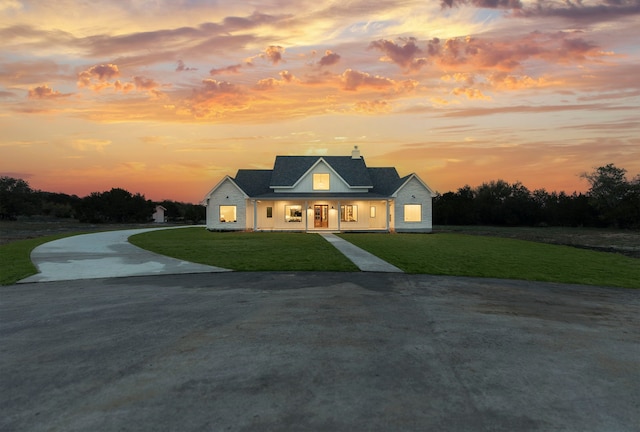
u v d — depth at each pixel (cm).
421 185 3094
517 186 5638
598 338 595
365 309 756
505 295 920
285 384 416
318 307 770
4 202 5075
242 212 3092
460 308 777
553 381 431
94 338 575
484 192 5678
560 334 612
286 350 522
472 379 433
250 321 666
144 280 1079
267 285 1006
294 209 3120
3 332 605
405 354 510
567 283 1120
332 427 330
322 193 3161
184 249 1786
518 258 1625
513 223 5300
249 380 427
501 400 383
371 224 3153
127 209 5362
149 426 331
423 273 1225
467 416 351
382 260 1464
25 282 1047
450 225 5488
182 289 952
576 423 341
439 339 575
